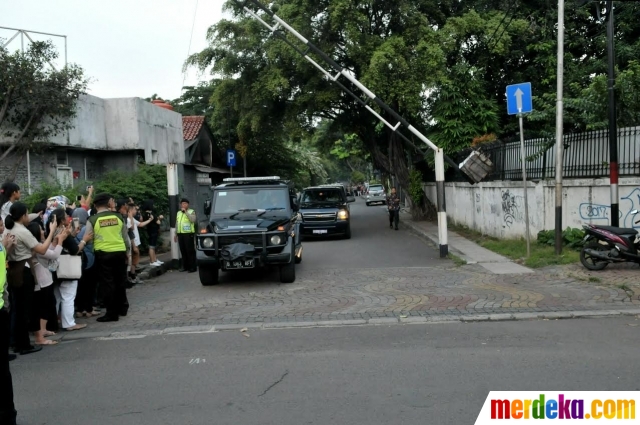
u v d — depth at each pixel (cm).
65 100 1503
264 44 2217
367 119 2575
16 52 1439
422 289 1073
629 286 1002
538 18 2317
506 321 835
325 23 2162
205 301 1052
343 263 1468
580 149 1374
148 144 2030
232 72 2358
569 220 1384
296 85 2328
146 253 1673
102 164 1947
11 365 711
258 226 1170
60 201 1006
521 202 1570
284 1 2203
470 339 742
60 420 526
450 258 1458
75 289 890
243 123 2439
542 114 1473
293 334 806
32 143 1484
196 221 1452
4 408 505
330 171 8650
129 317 950
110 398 578
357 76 2334
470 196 2033
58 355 751
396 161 2636
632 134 1250
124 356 732
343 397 551
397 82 2095
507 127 2269
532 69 2325
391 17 2261
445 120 2219
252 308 977
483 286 1073
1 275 512
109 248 926
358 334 791
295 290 1120
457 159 2223
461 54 2359
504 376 593
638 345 691
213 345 766
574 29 2270
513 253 1405
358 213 3744
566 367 615
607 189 1294
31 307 777
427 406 521
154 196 1750
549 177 1470
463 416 498
